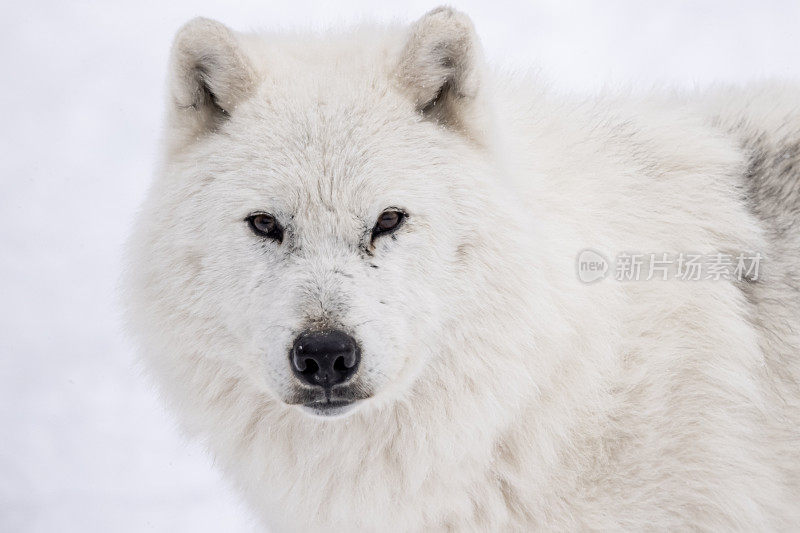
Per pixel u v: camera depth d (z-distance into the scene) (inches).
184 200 273.6
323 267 253.9
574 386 271.9
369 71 275.9
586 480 275.3
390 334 252.5
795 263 294.2
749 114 327.9
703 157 301.4
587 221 282.4
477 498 278.8
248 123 271.4
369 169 260.2
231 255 264.1
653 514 274.2
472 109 274.4
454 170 269.1
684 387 276.2
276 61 282.7
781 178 303.7
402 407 272.1
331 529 288.8
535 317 266.1
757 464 279.1
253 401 277.4
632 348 276.5
